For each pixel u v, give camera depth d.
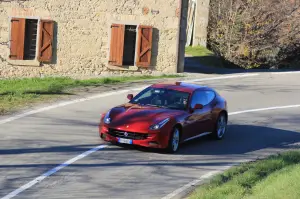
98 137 45.69
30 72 84.06
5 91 68.50
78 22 83.94
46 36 83.25
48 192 30.52
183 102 44.59
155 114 41.81
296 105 68.69
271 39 122.19
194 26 125.19
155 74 86.62
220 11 124.19
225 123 49.97
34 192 30.36
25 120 51.16
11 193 29.94
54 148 41.00
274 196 27.75
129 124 40.81
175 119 41.75
